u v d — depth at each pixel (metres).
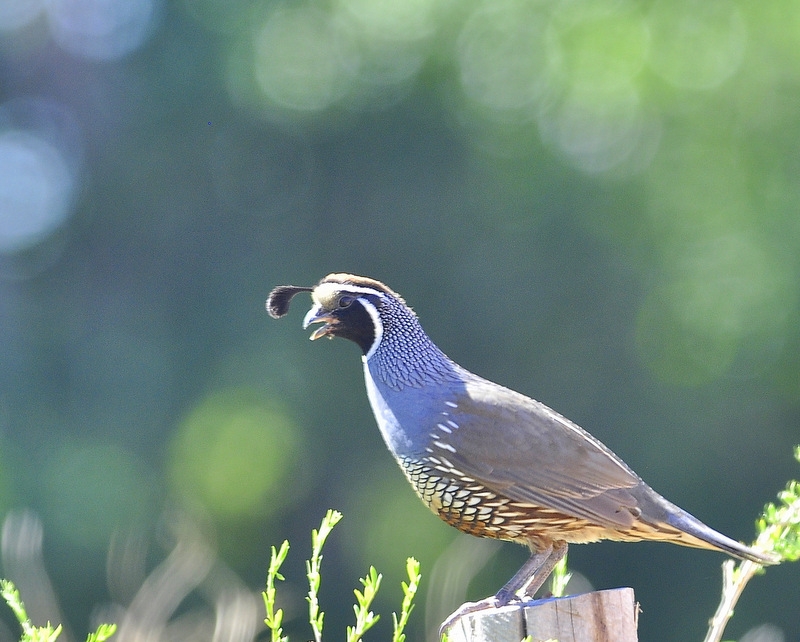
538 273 18.47
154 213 20.16
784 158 19.16
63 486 18.30
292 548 18.80
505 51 19.08
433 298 18.73
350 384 18.61
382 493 18.52
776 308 18.08
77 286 20.70
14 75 22.61
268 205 19.58
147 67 20.14
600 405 18.45
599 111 19.27
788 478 17.98
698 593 17.62
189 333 19.45
